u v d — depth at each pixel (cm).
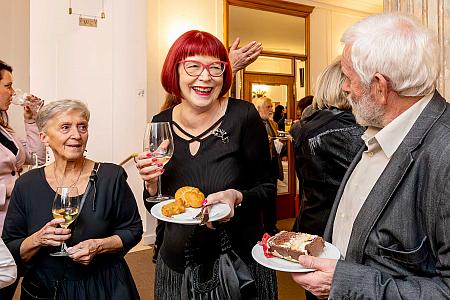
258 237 160
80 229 161
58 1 456
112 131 488
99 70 479
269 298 159
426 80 98
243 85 571
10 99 256
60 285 154
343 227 123
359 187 119
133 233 170
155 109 482
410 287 92
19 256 150
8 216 164
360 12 697
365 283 95
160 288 162
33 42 445
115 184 169
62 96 461
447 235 90
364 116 108
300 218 215
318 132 194
